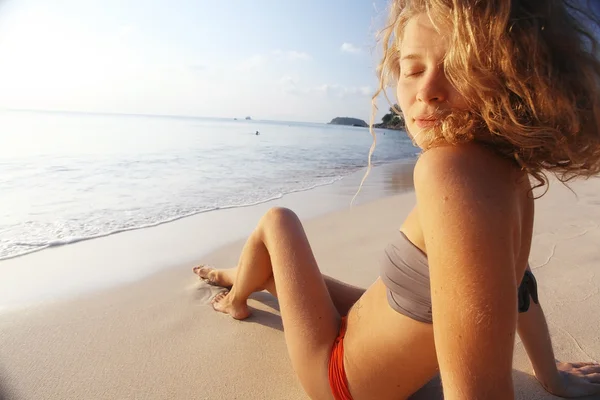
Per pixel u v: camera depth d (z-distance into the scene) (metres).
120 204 5.93
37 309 2.78
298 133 36.16
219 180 8.25
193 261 3.72
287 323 1.67
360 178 9.19
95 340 2.40
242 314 2.62
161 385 2.03
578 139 0.94
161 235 4.53
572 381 1.88
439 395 1.75
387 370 1.38
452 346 0.90
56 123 33.28
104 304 2.85
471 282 0.88
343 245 4.12
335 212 5.69
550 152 0.96
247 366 2.18
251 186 7.73
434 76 1.03
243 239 4.41
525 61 0.88
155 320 2.63
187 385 2.03
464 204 0.90
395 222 5.12
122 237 4.45
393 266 1.29
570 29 0.89
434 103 1.04
